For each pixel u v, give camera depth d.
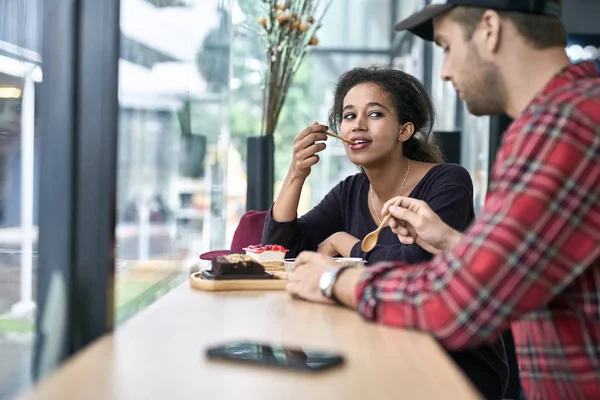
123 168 2.00
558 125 1.14
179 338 1.14
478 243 1.14
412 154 2.47
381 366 0.99
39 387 0.86
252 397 0.83
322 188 8.14
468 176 2.28
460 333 1.16
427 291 1.20
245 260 1.75
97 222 1.23
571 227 1.12
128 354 1.03
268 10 3.48
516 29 1.28
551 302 1.26
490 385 1.91
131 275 1.99
